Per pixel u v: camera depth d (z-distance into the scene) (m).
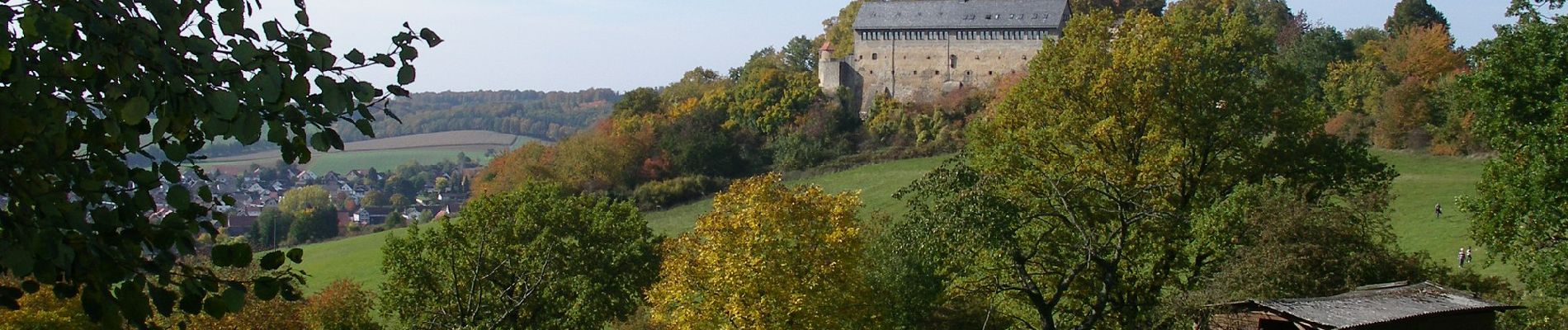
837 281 36.88
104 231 8.25
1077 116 41.19
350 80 8.80
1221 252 35.94
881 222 46.84
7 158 7.99
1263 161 40.97
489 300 46.53
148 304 8.23
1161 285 37.66
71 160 8.30
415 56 9.08
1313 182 40.81
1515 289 45.19
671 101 158.25
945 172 36.34
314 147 8.66
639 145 128.75
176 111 8.12
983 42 148.38
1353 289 34.88
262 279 8.48
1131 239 37.97
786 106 141.25
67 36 7.68
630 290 51.56
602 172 125.06
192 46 8.12
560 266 49.03
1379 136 99.81
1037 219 38.22
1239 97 40.84
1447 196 75.69
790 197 37.94
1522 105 31.14
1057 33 144.50
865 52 152.75
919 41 150.62
